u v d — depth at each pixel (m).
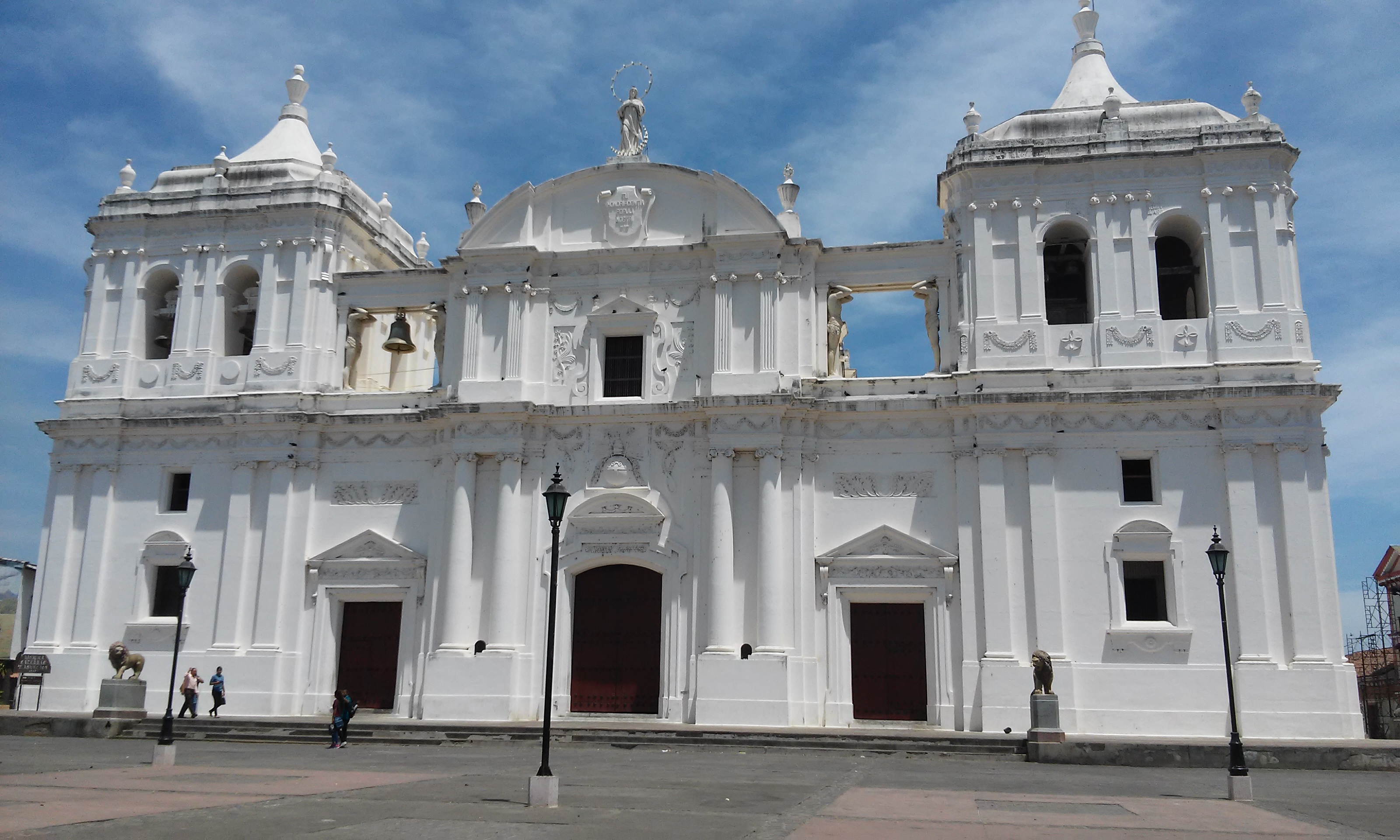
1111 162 36.34
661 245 38.25
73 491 39.66
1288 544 32.94
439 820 15.66
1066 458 34.75
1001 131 38.31
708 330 37.62
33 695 37.78
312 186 41.12
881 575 35.19
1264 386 33.44
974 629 34.06
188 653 37.69
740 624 35.03
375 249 43.88
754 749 30.25
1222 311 35.00
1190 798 20.38
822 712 34.59
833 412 36.19
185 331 40.72
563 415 37.22
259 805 17.05
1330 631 32.47
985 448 34.88
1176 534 33.78
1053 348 35.62
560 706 35.84
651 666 36.38
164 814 15.94
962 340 36.22
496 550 36.34
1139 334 35.19
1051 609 33.59
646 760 26.80
